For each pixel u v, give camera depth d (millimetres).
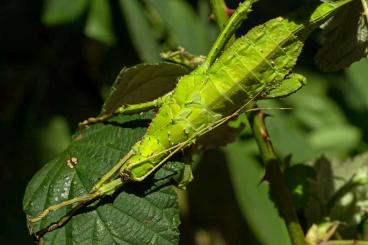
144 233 909
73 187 926
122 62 1319
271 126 1302
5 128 1306
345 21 964
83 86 1332
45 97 1318
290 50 916
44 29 1327
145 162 913
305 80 921
